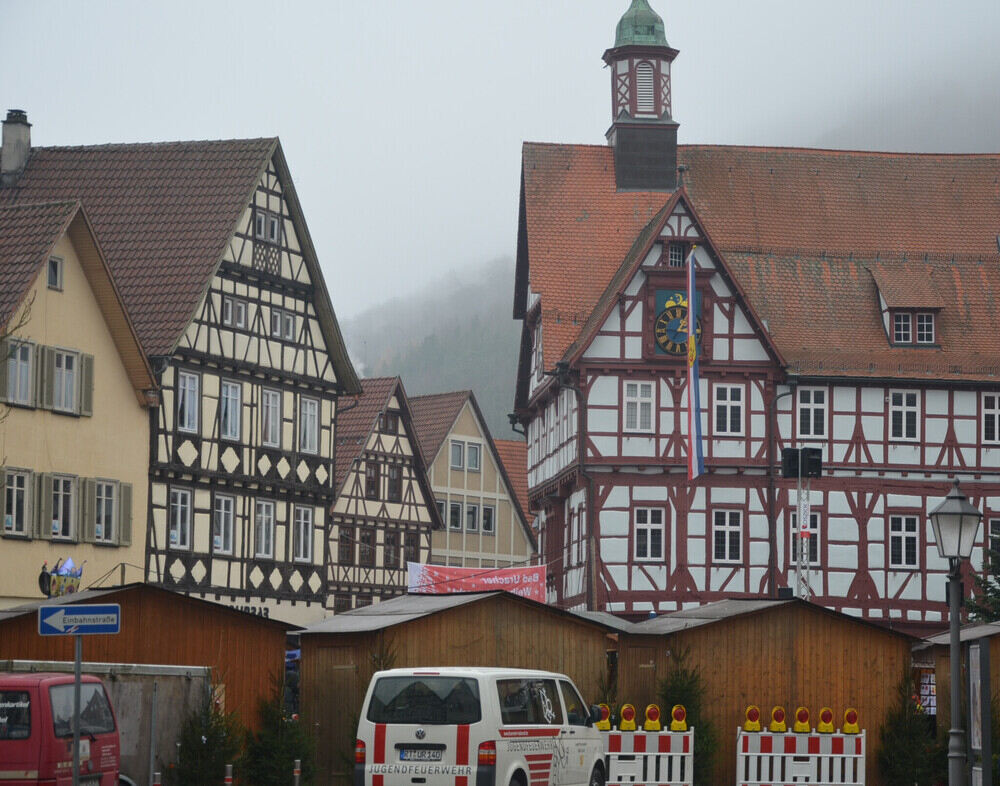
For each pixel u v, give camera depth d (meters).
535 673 28.02
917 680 39.09
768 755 34.41
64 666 26.94
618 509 63.59
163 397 55.06
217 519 57.88
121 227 59.12
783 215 71.19
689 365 61.00
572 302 67.69
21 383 48.84
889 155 73.81
